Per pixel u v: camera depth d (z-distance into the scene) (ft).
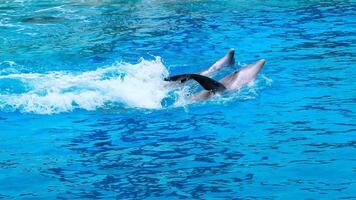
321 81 39.45
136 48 51.70
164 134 31.58
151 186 25.32
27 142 31.17
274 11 65.05
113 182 25.85
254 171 26.35
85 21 63.62
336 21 58.54
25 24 62.85
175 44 52.54
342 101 35.35
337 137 29.94
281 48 49.01
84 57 49.16
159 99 38.04
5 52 51.44
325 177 25.43
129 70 44.88
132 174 26.61
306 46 49.16
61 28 60.54
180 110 35.60
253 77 39.63
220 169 26.73
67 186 25.61
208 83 37.24
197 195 24.26
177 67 45.68
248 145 29.48
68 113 35.76
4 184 25.95
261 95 37.24
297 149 28.66
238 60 46.11
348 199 23.38
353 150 28.17
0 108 36.81
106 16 66.03
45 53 50.72
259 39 52.60
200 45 51.80
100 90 39.86
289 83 39.37
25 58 49.24
